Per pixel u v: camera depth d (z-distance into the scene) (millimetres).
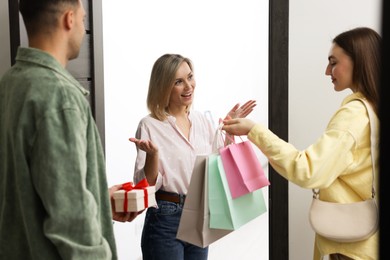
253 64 3836
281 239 2059
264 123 3836
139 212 1830
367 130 1665
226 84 3881
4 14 2195
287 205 2051
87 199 1221
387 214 574
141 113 3684
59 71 1313
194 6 3859
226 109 3869
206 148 2510
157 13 3688
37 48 1356
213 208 1869
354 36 1718
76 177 1213
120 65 3479
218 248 3562
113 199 1795
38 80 1275
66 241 1192
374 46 1696
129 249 3529
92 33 2299
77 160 1220
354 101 1698
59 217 1191
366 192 1674
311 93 2072
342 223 1659
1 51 2197
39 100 1247
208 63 3887
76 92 1291
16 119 1269
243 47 3850
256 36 3848
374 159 1648
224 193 1860
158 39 3736
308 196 2082
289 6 2059
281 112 2033
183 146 2434
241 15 3865
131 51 3551
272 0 2014
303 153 1676
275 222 2057
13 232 1308
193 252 2455
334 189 1694
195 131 2510
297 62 2070
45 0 1334
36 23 1350
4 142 1326
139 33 3586
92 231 1224
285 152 1688
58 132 1222
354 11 2027
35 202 1253
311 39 2055
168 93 2434
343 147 1642
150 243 2400
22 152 1241
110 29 3383
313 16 2053
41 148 1217
